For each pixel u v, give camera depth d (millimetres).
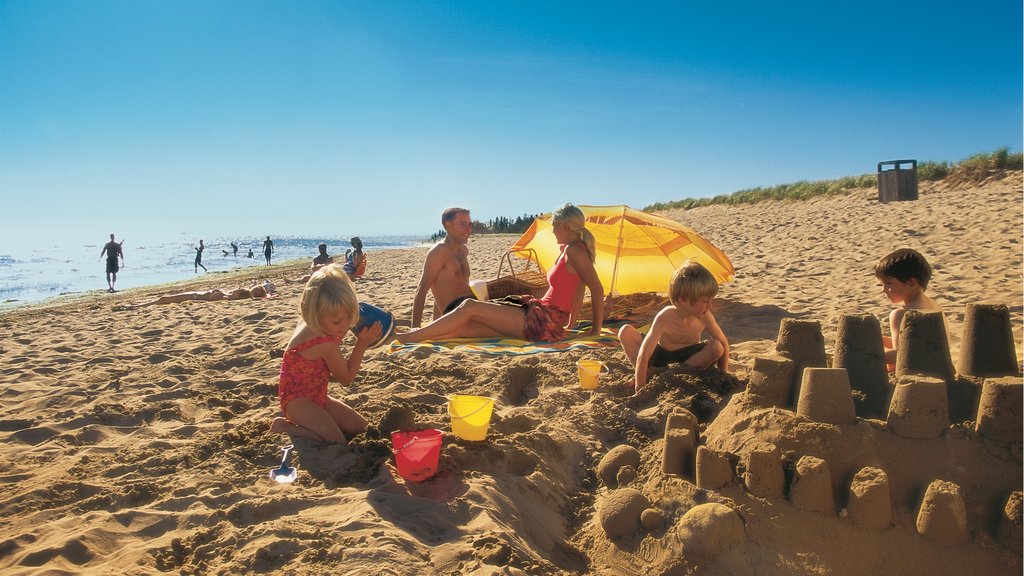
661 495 2869
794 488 2646
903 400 2740
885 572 2455
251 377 5414
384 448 3416
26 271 33719
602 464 3342
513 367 4941
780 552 2523
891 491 2631
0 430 4301
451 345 5977
